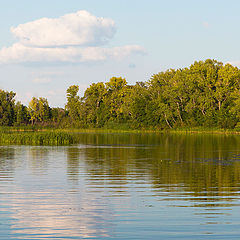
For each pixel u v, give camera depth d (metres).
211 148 62.94
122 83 177.38
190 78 143.25
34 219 19.84
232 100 134.12
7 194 25.25
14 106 193.62
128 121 157.88
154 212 21.00
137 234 17.69
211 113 137.62
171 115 144.25
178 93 143.12
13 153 54.00
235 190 26.75
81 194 25.33
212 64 149.12
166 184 28.94
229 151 57.03
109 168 37.75
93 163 42.00
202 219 19.77
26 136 78.69
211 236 17.42
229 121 130.88
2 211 21.27
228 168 37.78
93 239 17.12
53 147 66.12
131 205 22.52
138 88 161.00
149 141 84.31
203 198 24.25
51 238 17.23
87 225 18.91
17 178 31.45
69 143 77.94
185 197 24.55
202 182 29.80
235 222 19.30
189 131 136.25
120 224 19.03
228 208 21.80
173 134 123.19
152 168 37.81
